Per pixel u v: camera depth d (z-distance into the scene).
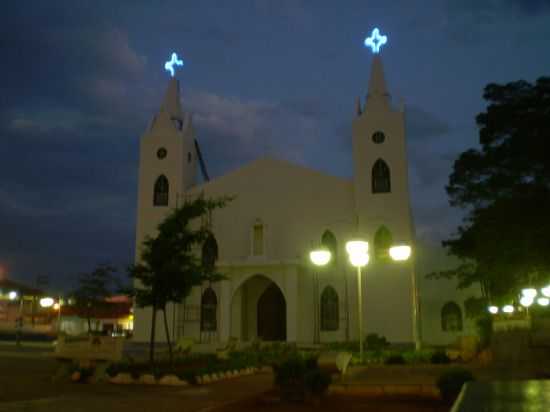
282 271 38.81
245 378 21.50
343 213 40.31
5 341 45.50
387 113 40.62
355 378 16.33
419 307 38.97
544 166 25.38
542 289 32.53
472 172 29.62
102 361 21.30
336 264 39.47
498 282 33.06
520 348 28.09
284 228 41.00
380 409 12.84
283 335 40.56
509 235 23.97
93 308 50.03
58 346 21.78
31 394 16.22
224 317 38.72
